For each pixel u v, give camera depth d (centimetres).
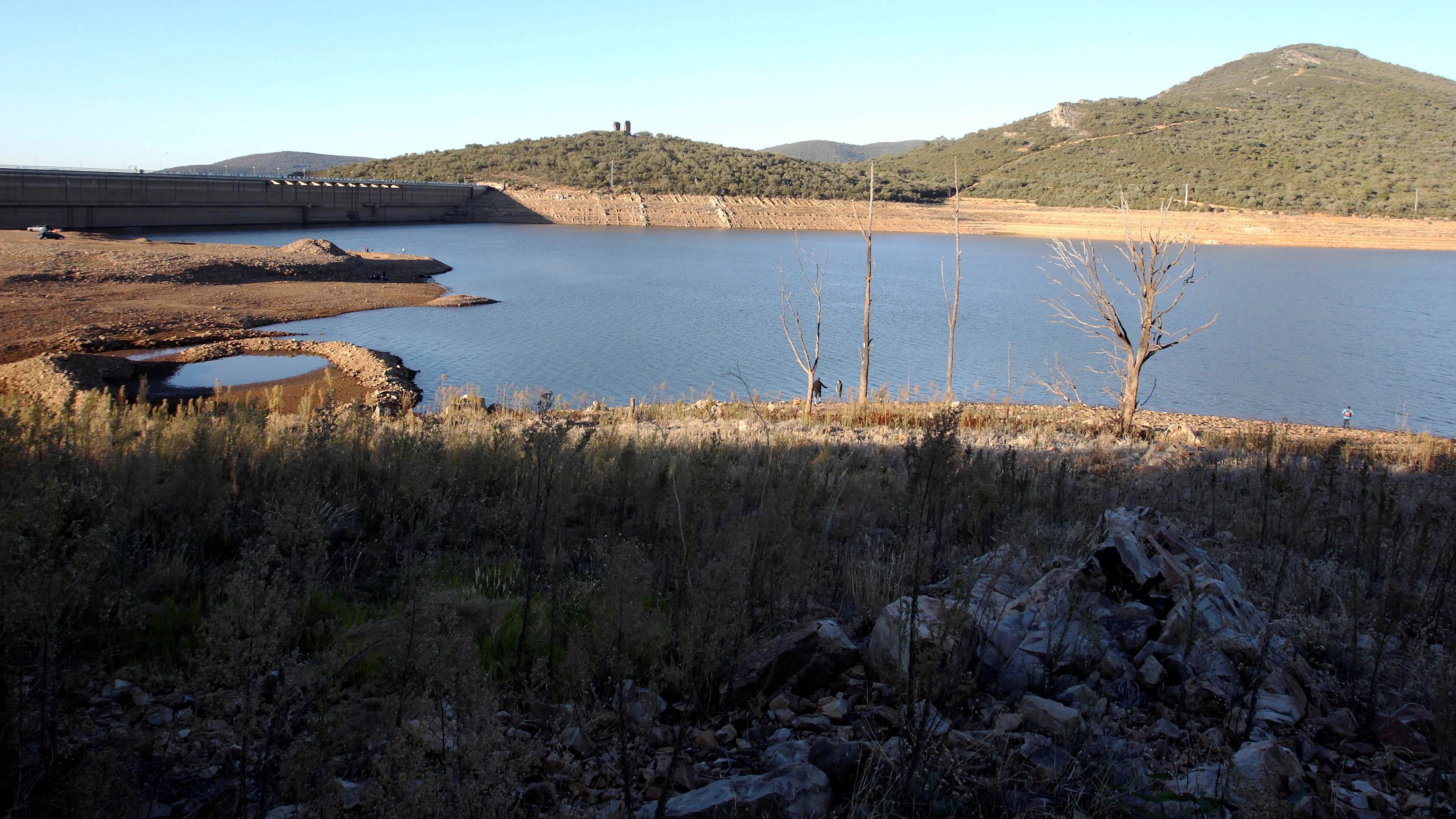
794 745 430
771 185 19688
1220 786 379
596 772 413
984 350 4703
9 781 347
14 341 3369
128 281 5091
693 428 1803
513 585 673
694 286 7500
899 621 482
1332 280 9138
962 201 19825
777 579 639
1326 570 785
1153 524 753
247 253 6581
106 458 875
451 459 998
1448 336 5362
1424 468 1708
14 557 377
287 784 355
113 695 458
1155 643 545
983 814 379
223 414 1231
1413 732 468
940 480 433
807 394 3006
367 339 4169
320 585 630
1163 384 3841
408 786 329
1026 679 513
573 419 728
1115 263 10388
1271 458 1658
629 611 429
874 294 7381
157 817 362
